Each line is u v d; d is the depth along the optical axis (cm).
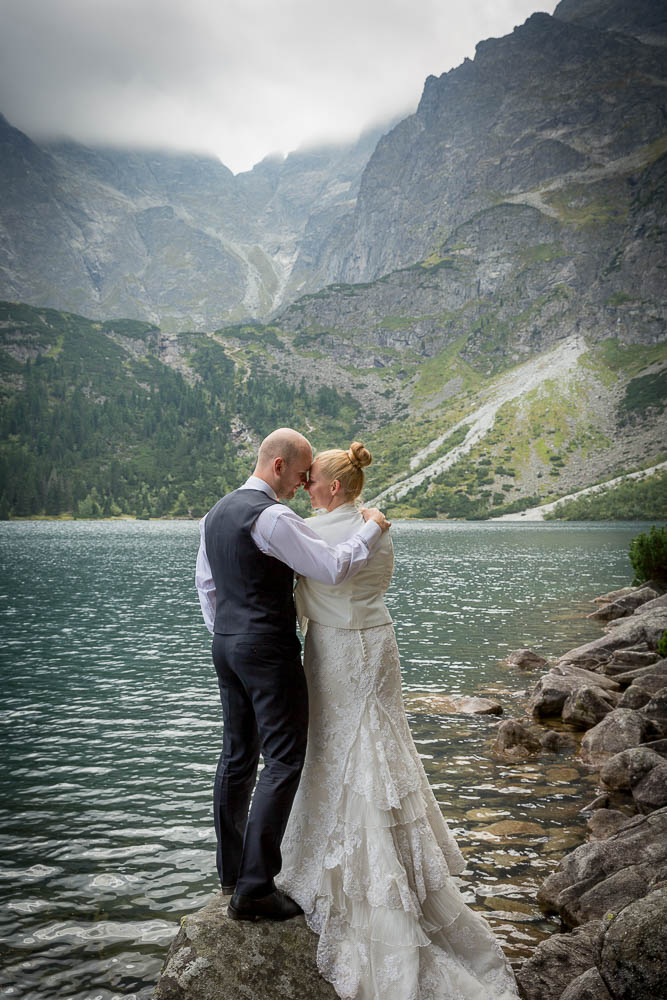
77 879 614
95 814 773
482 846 638
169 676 1588
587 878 515
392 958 315
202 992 316
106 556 6856
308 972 327
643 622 1560
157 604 3080
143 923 540
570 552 7256
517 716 1142
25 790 855
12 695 1400
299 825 356
